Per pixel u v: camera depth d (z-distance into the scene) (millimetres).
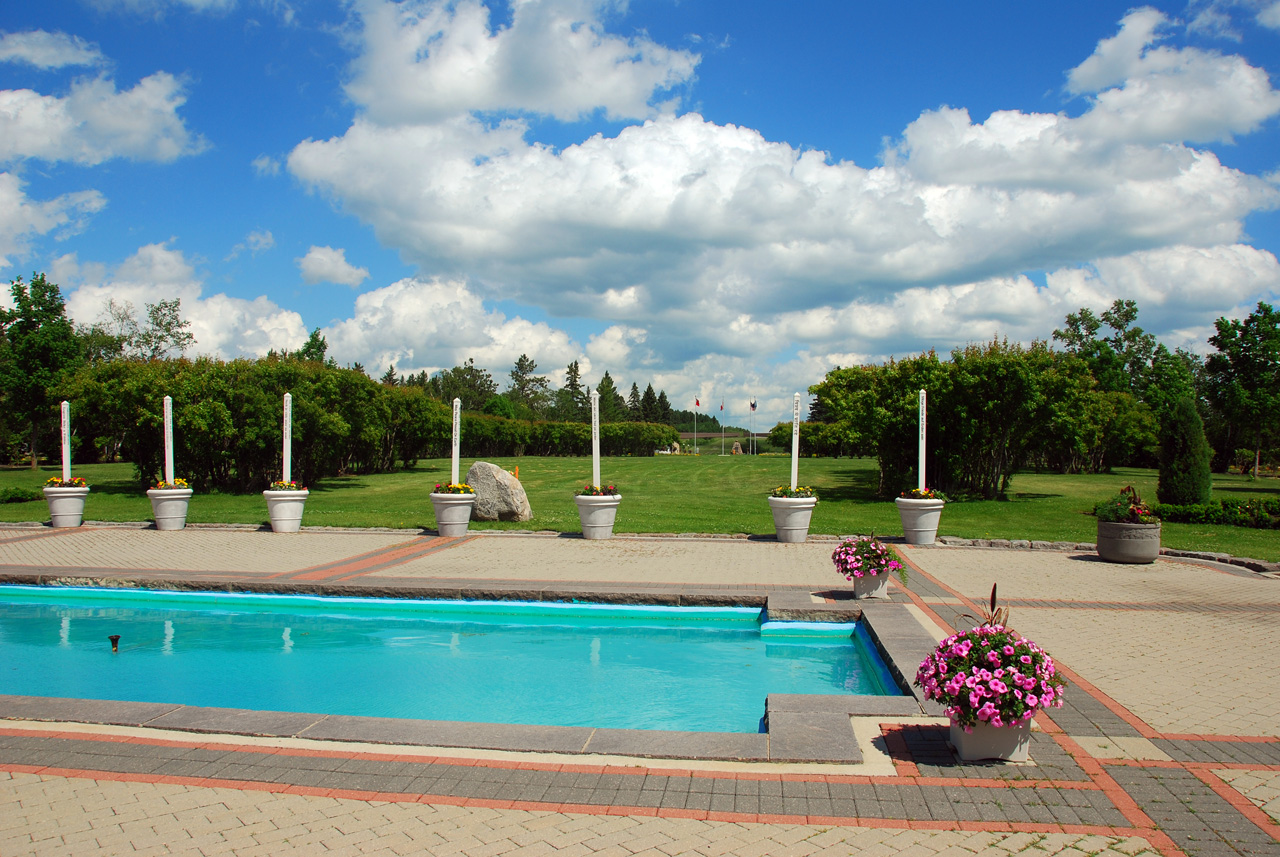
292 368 26344
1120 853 3607
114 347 49906
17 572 11492
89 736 5168
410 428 42406
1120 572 11781
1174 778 4445
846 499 24719
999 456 24094
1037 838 3758
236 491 26359
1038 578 11203
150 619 9992
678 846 3693
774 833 3824
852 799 4195
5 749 4945
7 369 43281
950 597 9805
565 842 3734
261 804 4172
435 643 8766
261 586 10797
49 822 3959
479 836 3799
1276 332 43094
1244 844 3688
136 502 22984
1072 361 23109
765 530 16766
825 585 10648
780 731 5094
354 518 18734
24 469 44094
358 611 10398
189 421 22953
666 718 6305
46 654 8312
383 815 4039
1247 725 5297
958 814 4016
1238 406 43250
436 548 14227
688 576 11375
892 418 23406
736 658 8109
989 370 22172
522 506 18125
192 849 3674
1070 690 6074
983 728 4656
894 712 5508
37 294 42938
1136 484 32031
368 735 5102
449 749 4938
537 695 6914
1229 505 18266
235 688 7129
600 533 15266
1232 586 10633
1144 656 7086
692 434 134250
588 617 9984
